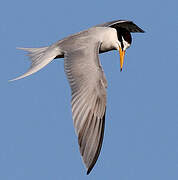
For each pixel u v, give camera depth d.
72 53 13.93
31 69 14.46
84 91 12.62
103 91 12.52
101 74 12.77
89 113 12.31
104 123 12.34
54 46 14.85
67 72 13.28
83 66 13.16
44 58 14.72
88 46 14.05
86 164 11.78
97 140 12.12
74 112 12.30
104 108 12.42
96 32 15.23
